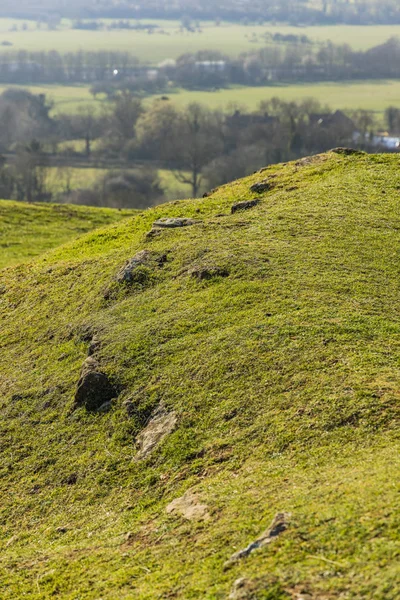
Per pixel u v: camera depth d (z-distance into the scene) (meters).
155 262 24.50
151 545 13.02
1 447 18.72
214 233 26.17
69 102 167.00
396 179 29.72
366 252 23.30
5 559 14.27
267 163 96.56
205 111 124.94
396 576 9.47
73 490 16.34
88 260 27.86
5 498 16.89
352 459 13.41
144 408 17.66
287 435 14.84
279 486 13.20
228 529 12.30
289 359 17.23
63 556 13.73
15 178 92.75
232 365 17.70
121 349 19.92
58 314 24.55
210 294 21.47
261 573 10.45
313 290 20.69
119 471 16.28
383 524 10.67
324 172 32.03
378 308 19.58
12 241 43.62
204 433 16.08
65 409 19.20
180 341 19.48
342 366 16.44
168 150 98.88
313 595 9.74
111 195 88.44
